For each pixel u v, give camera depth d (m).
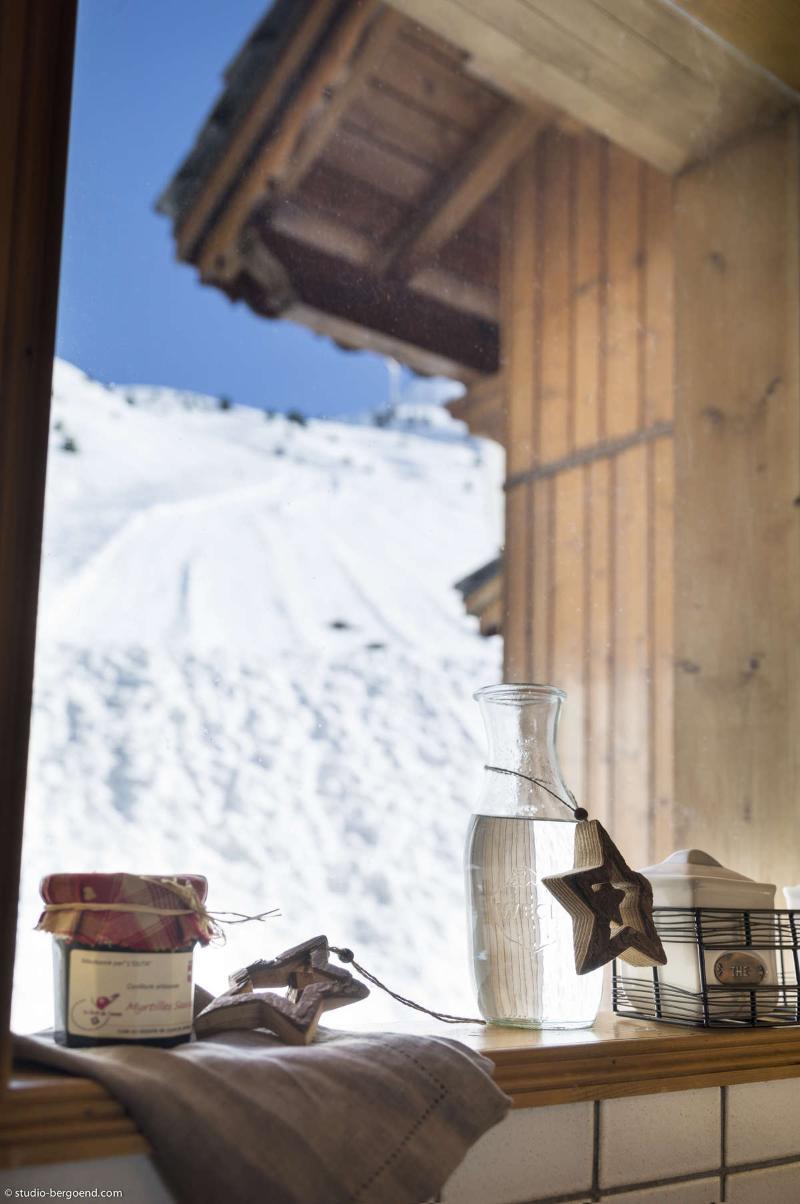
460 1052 0.80
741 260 1.53
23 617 0.70
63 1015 0.75
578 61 1.49
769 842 1.35
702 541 1.50
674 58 1.43
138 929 0.75
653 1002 1.07
